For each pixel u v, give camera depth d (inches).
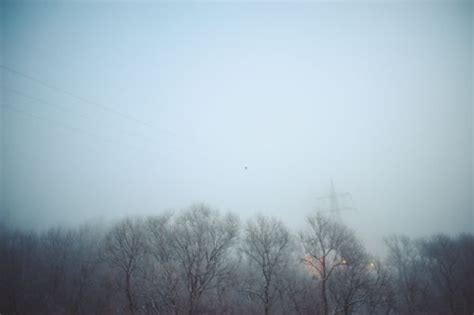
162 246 1636.3
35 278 1850.4
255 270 1676.9
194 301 1470.2
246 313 1550.2
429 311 1625.2
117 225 1770.4
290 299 1585.9
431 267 1809.8
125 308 1630.2
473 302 1615.4
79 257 2053.4
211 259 1541.6
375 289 1501.0
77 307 1688.0
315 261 1579.7
